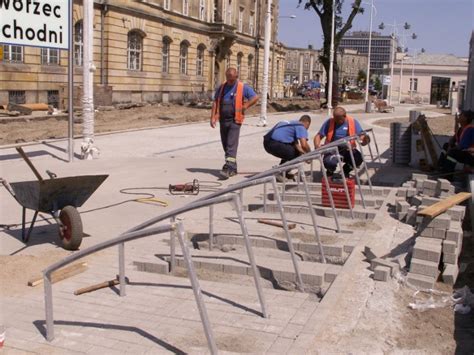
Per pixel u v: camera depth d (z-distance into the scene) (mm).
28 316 4949
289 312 5035
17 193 6914
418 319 4961
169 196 10125
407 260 6148
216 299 5340
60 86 34375
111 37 39844
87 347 4387
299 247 6828
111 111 34375
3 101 31594
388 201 8969
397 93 86000
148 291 5543
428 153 13023
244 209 9133
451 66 85500
